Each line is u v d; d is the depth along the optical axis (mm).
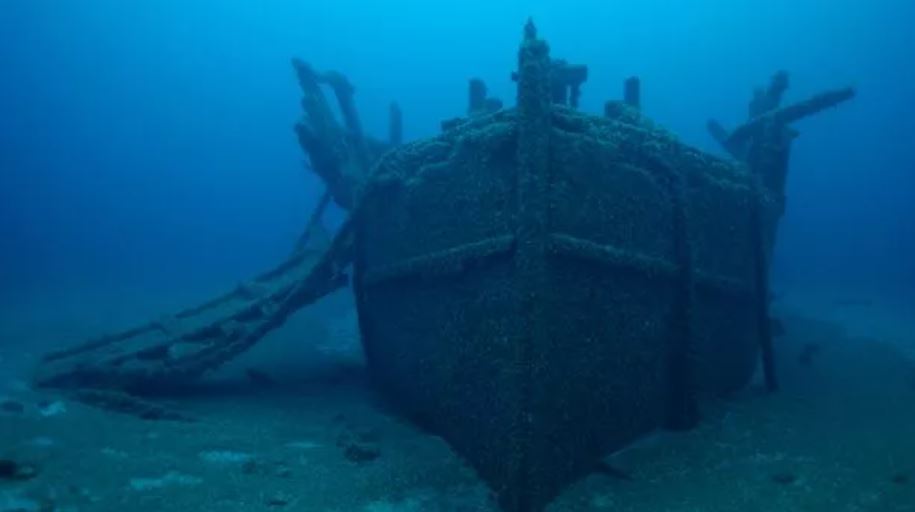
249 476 7031
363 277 9719
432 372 8070
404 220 8664
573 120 7469
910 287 25969
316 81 13062
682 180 8234
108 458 7270
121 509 6105
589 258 6910
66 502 6168
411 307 8570
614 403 7371
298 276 11258
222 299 11797
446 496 6629
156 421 8734
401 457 7598
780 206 11414
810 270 33219
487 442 6859
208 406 9617
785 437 8180
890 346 13844
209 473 7066
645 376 7766
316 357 13492
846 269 34219
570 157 7082
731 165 9531
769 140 11617
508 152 7129
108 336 11219
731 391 9797
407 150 9031
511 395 6418
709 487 6766
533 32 7395
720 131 14516
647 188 7824
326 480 6984
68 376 9898
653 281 7758
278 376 11773
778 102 13453
